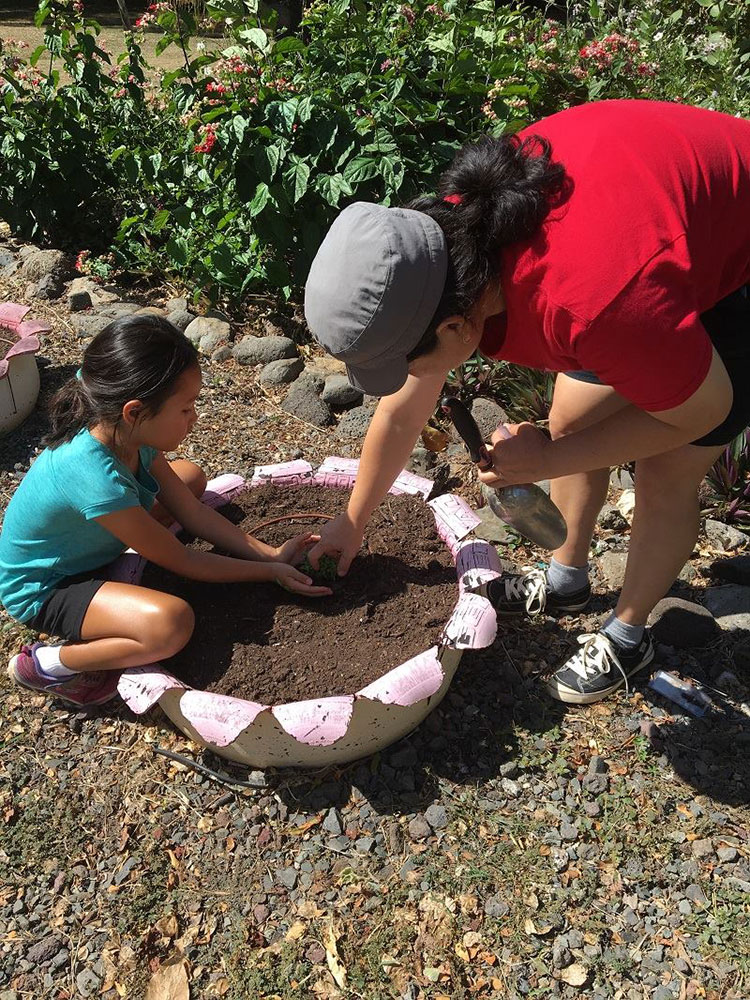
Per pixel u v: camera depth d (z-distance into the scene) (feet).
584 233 4.87
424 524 8.84
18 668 7.82
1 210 16.05
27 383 11.53
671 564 7.23
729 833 6.93
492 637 6.92
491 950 6.21
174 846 6.91
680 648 8.52
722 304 6.06
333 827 6.97
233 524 8.68
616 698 8.01
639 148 5.11
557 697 7.95
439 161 12.46
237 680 7.26
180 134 15.31
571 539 8.30
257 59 13.42
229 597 8.11
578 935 6.29
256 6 13.38
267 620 7.88
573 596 8.71
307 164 12.50
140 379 6.91
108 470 7.24
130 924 6.39
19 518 7.59
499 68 12.92
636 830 6.96
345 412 12.00
